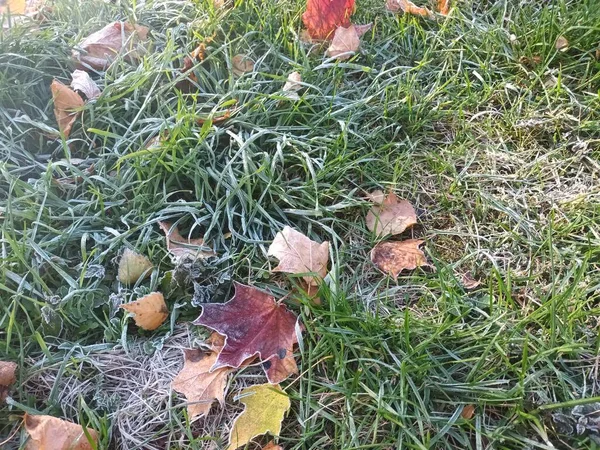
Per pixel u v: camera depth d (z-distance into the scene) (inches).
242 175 23.8
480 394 18.3
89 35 29.6
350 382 18.8
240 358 19.3
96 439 17.9
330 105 26.3
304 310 20.5
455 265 22.0
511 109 27.0
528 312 20.4
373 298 21.3
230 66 27.0
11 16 29.0
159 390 19.2
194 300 20.5
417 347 18.8
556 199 23.8
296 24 30.5
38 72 27.2
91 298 20.9
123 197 23.8
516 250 22.4
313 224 23.6
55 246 22.2
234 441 17.7
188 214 23.3
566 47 28.8
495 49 29.4
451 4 31.4
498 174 25.0
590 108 26.6
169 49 26.8
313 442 18.2
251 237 22.8
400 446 17.3
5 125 25.7
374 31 30.1
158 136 25.1
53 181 23.3
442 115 27.1
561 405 17.1
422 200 24.5
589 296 20.7
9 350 19.5
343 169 24.2
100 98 25.8
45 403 19.0
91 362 19.7
